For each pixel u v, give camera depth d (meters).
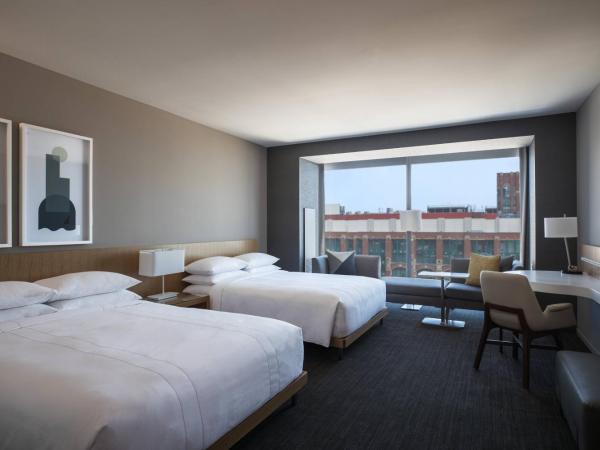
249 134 5.28
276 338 2.23
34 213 2.95
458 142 4.85
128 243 3.76
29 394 1.40
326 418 2.27
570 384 1.93
